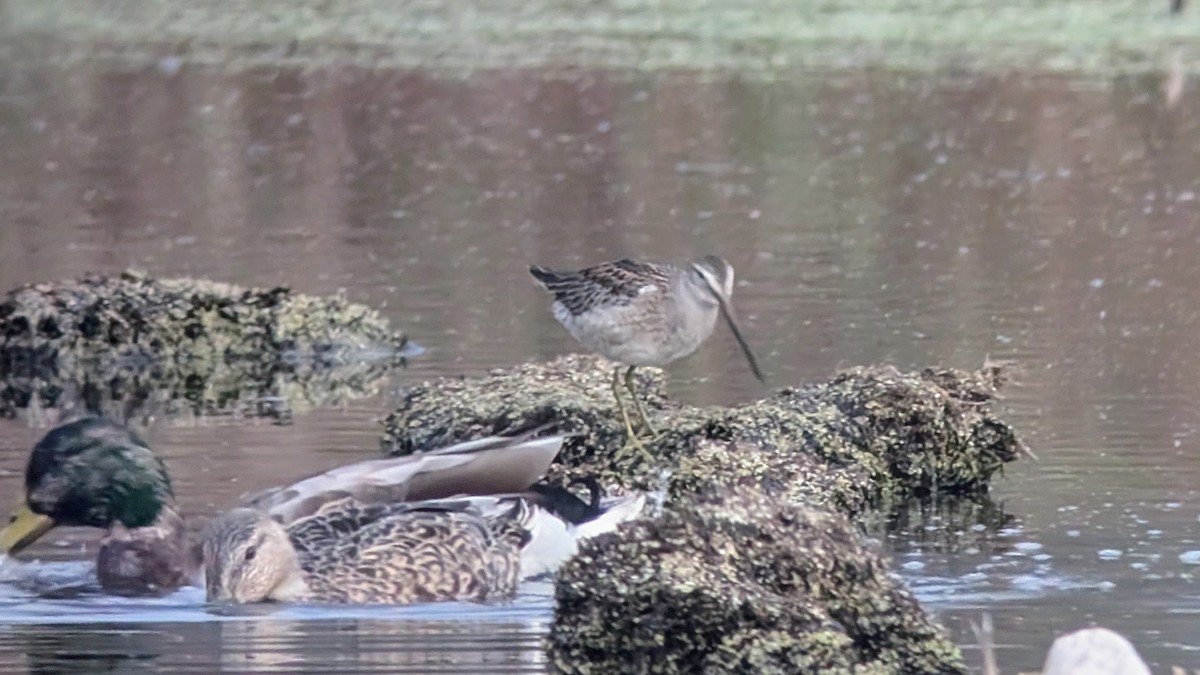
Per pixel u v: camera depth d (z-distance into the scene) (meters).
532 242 22.41
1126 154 27.28
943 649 9.70
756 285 20.12
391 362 17.73
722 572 9.71
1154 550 11.94
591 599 9.72
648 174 26.28
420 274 20.97
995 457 13.98
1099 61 33.78
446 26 38.09
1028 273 20.62
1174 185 25.36
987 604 10.93
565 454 13.59
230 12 39.81
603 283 13.77
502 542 11.86
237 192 25.59
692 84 32.12
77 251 22.08
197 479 13.81
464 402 14.45
